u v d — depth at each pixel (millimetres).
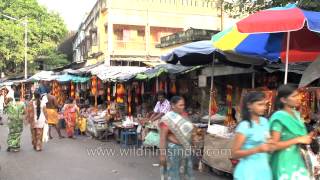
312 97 8898
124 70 17734
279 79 11477
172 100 7207
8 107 13273
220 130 9578
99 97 21453
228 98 11969
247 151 4594
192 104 14141
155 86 15969
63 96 26891
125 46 32594
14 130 13289
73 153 12805
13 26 40531
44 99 15281
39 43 43094
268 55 9758
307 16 6602
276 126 4656
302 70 10609
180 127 7070
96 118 16422
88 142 15461
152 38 33219
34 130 13477
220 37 8195
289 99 4730
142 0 32750
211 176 9406
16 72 46750
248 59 10195
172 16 33281
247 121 4680
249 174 4617
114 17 32125
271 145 4582
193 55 10414
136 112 16500
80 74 21641
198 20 33688
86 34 41312
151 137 12844
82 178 9297
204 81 12789
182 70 13039
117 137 15242
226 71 11891
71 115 17062
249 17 7059
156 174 9625
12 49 41000
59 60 45625
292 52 9422
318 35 8695
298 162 4719
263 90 9820
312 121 8797
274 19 6699
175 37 22172
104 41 33719
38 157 12133
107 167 10484
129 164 10875
